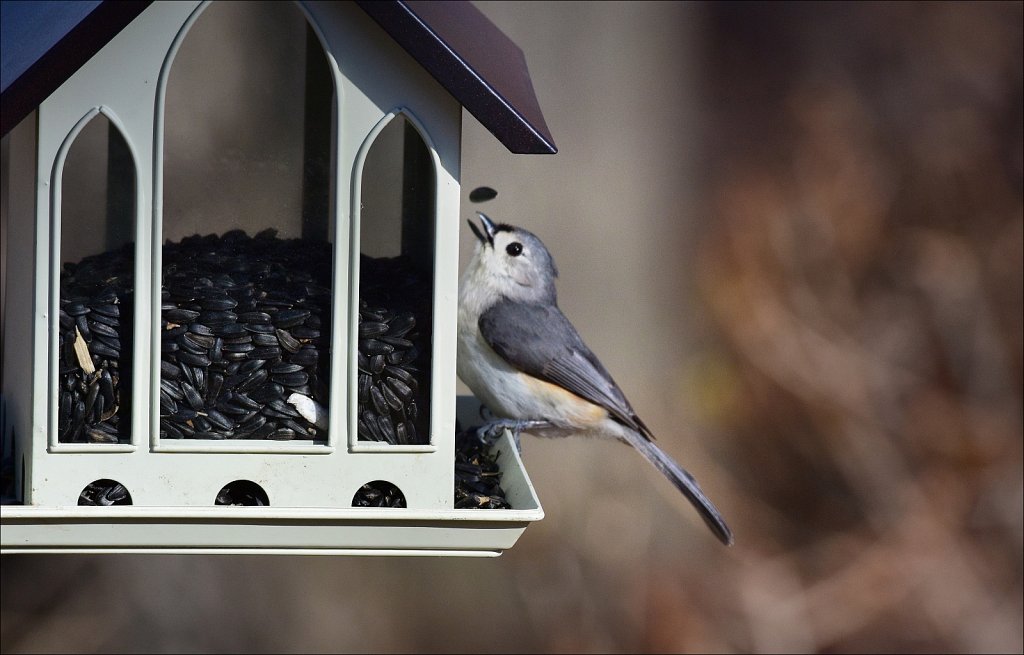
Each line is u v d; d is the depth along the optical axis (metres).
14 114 5.07
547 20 16.98
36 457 5.29
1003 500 15.27
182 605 13.44
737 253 16.17
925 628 14.81
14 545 5.25
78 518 5.21
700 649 14.14
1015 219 16.00
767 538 15.20
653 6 17.53
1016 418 15.48
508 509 5.57
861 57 17.81
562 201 16.36
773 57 17.94
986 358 15.59
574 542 14.56
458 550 5.58
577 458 14.91
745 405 15.68
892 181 16.48
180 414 5.54
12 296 6.23
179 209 5.96
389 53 5.43
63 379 5.40
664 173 17.02
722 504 15.27
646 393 15.70
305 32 6.00
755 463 15.55
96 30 5.07
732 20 18.41
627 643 14.12
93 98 5.21
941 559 15.05
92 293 5.46
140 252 5.32
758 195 16.56
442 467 5.60
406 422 5.65
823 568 15.03
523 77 6.50
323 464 5.53
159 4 5.24
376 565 14.20
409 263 5.70
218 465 5.44
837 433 15.50
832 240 16.03
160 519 5.28
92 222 5.63
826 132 16.78
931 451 15.50
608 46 17.19
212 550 5.44
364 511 5.38
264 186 6.01
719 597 14.62
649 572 14.54
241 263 5.72
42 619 12.92
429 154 5.58
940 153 16.42
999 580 15.05
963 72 17.11
